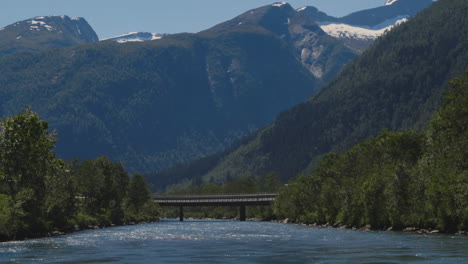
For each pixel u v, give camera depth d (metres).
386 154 133.88
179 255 58.09
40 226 98.25
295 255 56.78
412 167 114.06
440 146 106.94
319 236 88.38
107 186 155.12
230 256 56.69
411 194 101.25
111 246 70.88
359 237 83.50
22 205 100.25
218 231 111.19
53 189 113.44
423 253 55.69
